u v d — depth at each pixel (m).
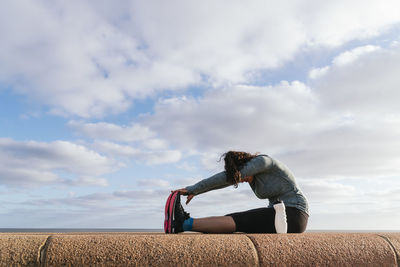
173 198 3.07
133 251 2.21
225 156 3.23
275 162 3.22
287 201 3.19
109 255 2.17
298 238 2.52
